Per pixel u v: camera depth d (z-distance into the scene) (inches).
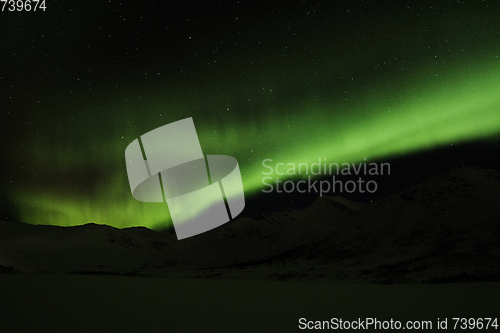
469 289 356.8
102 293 309.0
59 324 170.9
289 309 225.1
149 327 167.6
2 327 162.4
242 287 384.8
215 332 158.9
